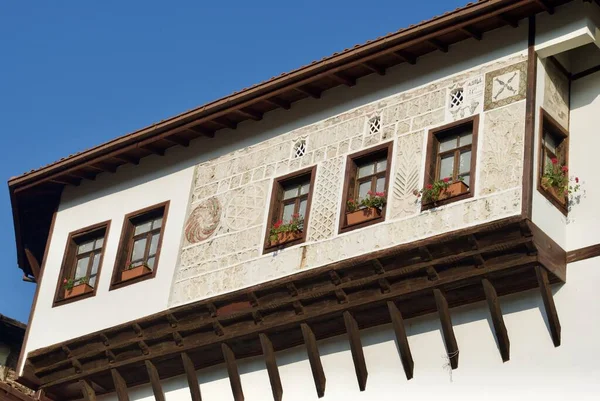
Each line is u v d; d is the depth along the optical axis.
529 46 23.66
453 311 23.28
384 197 24.25
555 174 23.05
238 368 26.17
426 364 23.23
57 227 30.78
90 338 27.73
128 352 27.38
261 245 25.92
